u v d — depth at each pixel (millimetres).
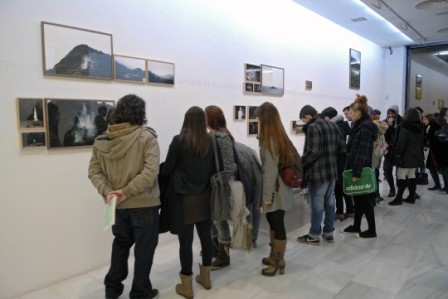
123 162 2115
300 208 4004
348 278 2725
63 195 2727
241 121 4484
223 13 4133
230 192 2502
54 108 2617
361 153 3463
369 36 7590
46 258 2652
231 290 2545
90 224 2910
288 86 5344
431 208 4738
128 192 2090
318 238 3443
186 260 2410
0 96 2354
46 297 2494
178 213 2307
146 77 3285
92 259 2947
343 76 6953
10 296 2473
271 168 2604
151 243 2250
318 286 2598
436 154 5727
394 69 8906
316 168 3244
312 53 5902
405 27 6816
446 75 10547
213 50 4012
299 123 5641
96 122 2889
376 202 4965
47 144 2594
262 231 3834
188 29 3699
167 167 2305
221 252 2912
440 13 5926
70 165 2756
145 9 3256
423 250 3287
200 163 2324
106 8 2934
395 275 2773
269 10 4875
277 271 2820
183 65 3660
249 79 4566
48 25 2551
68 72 2682
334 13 5910
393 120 5273
